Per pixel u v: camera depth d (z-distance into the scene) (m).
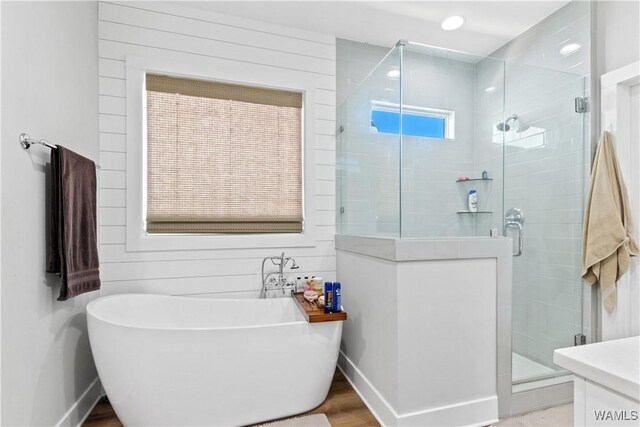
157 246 2.21
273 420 1.78
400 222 1.76
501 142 2.05
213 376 1.65
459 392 1.72
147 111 2.23
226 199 2.38
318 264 2.55
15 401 1.29
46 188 1.53
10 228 1.27
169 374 1.60
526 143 2.11
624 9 1.98
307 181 2.53
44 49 1.51
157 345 1.58
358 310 2.14
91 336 1.67
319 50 2.56
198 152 2.32
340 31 2.55
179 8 2.25
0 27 1.21
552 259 2.23
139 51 2.17
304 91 2.53
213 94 2.36
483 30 2.53
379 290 1.83
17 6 1.32
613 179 2.00
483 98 2.01
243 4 2.23
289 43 2.49
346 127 2.48
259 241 2.41
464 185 1.93
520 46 2.59
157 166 2.24
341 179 2.58
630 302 2.02
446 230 1.87
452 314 1.71
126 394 1.61
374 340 1.89
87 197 1.74
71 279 1.55
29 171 1.40
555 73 2.18
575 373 0.68
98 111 2.09
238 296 2.37
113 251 2.13
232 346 1.67
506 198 2.05
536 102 2.13
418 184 1.81
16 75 1.31
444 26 2.46
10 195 1.27
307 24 2.46
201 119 2.33
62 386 1.65
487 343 1.78
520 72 2.08
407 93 1.83
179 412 1.63
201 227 2.33
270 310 2.32
